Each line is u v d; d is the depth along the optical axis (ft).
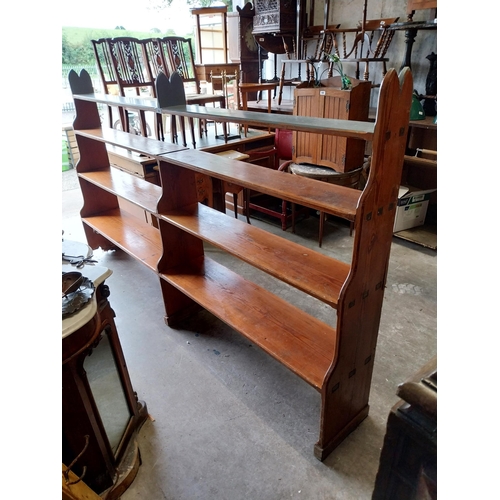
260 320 5.81
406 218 10.44
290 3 12.16
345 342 4.36
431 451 2.09
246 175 5.03
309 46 13.26
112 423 4.69
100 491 4.40
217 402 5.90
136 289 8.87
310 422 5.52
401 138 3.67
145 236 8.90
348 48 12.23
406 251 10.00
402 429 2.19
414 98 9.76
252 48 14.87
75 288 3.66
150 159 9.68
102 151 9.98
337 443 5.11
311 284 4.50
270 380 6.28
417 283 8.59
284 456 5.05
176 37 11.71
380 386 6.02
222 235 5.84
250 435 5.35
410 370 6.28
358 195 4.21
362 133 3.61
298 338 5.41
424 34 10.27
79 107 9.11
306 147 10.26
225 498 4.59
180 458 5.07
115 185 8.77
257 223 11.89
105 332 4.29
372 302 4.49
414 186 11.09
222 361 6.72
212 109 6.10
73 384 3.57
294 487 4.68
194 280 6.88
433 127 9.09
